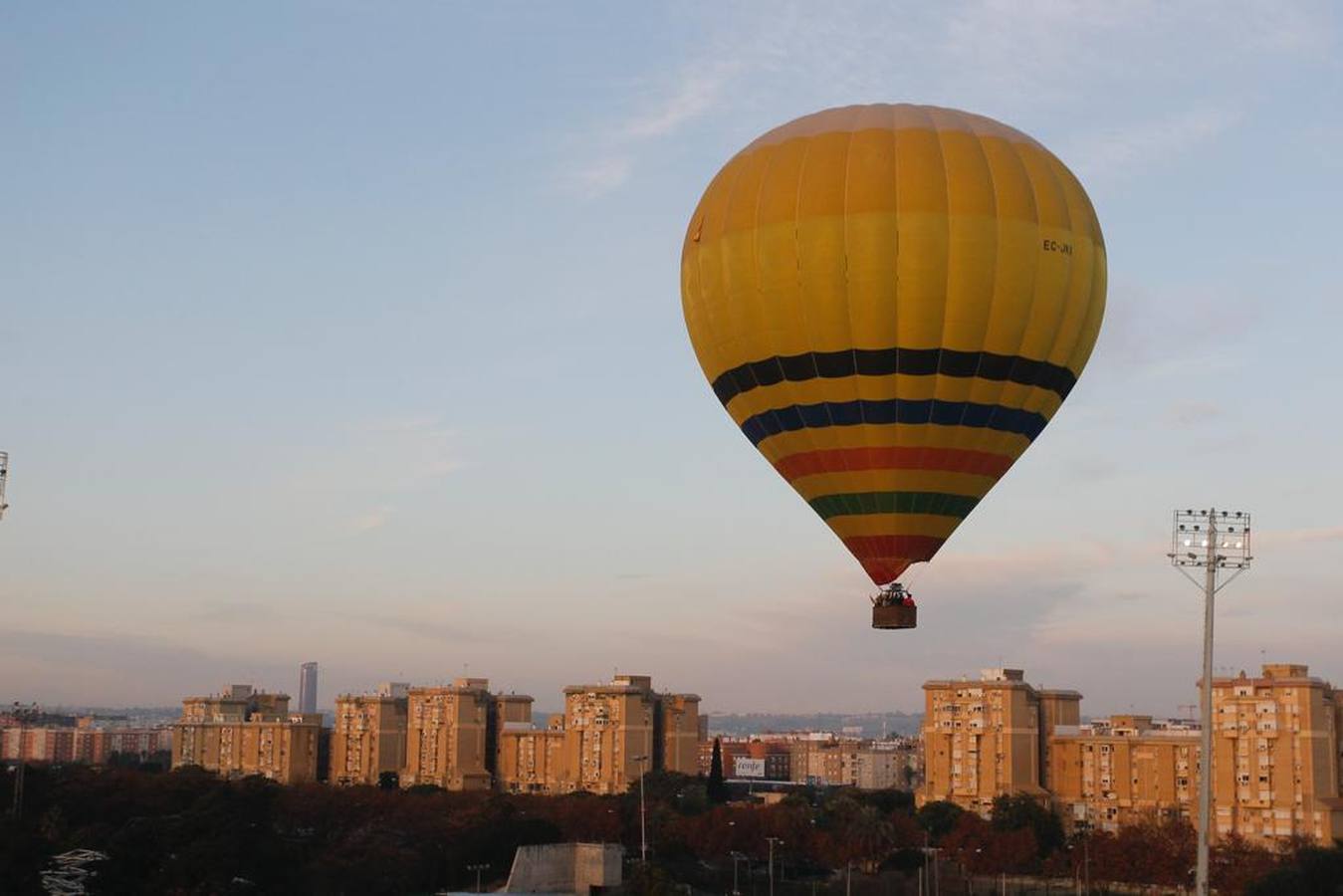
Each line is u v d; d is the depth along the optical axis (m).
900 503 58.91
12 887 104.50
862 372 57.09
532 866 125.69
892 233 55.75
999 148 57.94
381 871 129.75
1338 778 167.88
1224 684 171.75
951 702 199.25
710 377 62.62
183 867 113.50
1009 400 58.38
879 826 160.50
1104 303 60.34
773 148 59.09
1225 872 138.00
